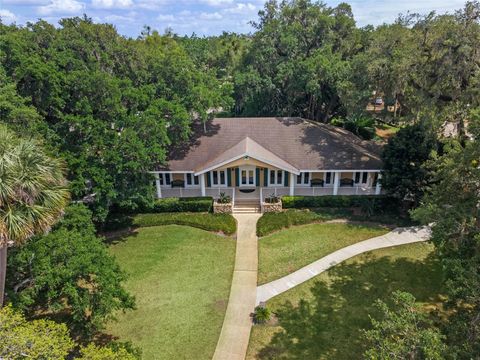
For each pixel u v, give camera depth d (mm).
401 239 23906
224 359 15570
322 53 37562
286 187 30875
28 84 23000
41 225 12281
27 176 11438
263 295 19406
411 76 26625
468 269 12477
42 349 10352
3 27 29859
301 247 23578
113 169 23094
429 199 17141
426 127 24547
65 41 29000
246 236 25094
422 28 25109
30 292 13922
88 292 14766
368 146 32250
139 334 17000
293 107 43188
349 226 25719
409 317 11320
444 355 9828
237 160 27859
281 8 43156
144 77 30234
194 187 31094
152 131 24531
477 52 22594
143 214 27891
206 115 29344
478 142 14336
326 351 15781
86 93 23719
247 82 39500
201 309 18469
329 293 19359
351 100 30984
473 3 22375
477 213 14195
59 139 22172
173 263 22328
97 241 16656
